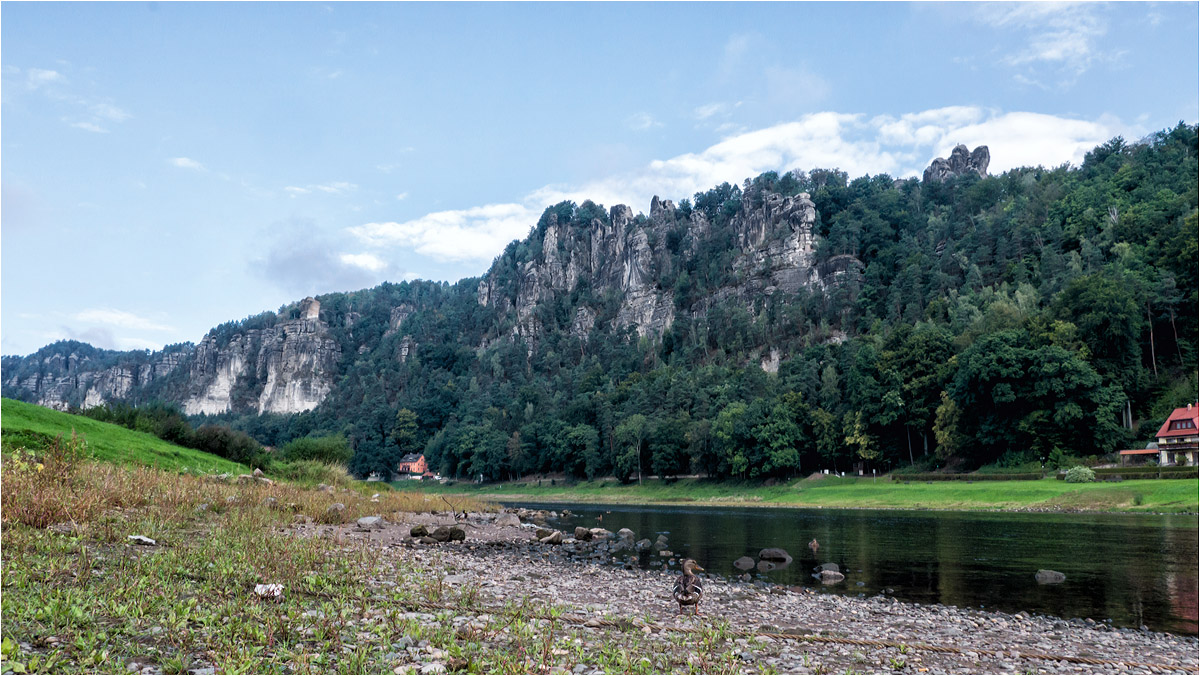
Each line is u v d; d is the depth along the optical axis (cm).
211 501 3112
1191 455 8825
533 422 18950
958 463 11419
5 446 4153
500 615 1538
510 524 4697
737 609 1978
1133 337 11094
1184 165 18800
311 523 3247
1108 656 1602
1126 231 15862
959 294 17538
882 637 1683
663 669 1227
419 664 1119
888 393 12056
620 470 15350
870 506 8869
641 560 3225
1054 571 2767
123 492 2683
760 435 12619
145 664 1054
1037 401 10356
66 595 1323
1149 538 4031
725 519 6494
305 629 1279
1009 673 1406
